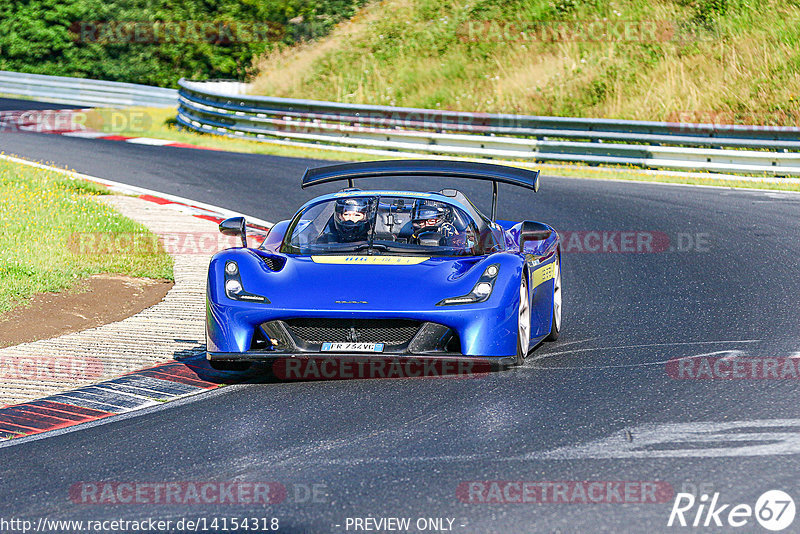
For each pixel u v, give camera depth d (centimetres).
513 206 5344
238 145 8231
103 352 2661
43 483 1634
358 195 2659
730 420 1811
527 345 2372
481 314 2164
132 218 5000
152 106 11119
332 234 2555
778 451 1619
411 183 6147
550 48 10269
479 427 1814
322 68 11144
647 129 6775
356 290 2222
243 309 2209
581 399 1992
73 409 2125
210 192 5859
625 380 2145
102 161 7138
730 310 2972
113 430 1939
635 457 1612
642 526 1330
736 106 8569
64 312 3183
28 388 2319
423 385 2148
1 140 8212
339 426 1866
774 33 9494
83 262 3888
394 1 12412
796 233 4400
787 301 3069
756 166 6391
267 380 2283
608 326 2841
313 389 2166
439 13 11656
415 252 2477
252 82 11631
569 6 10831
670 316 2934
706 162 6588
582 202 5475
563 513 1382
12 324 3019
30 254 3912
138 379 2364
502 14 11125
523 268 2333
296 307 2175
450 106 9706
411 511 1412
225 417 1981
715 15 9975
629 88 9150
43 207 5069
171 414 2034
